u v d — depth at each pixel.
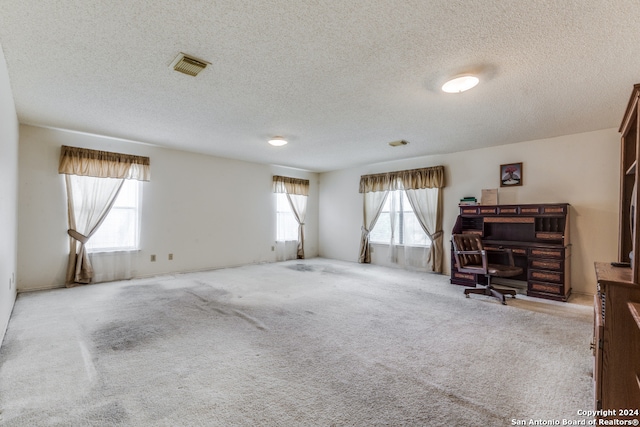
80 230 4.37
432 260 5.55
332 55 2.24
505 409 1.64
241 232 6.34
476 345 2.45
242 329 2.77
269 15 1.79
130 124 3.91
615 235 3.93
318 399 1.72
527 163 4.61
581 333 2.71
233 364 2.12
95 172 4.47
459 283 4.58
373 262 6.63
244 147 5.18
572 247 4.21
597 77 2.53
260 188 6.68
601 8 1.69
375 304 3.57
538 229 4.29
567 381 1.91
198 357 2.22
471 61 2.31
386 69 2.45
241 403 1.68
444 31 1.94
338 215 7.39
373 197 6.62
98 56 2.27
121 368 2.05
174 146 5.16
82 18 1.82
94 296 3.82
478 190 5.12
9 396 1.72
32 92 2.92
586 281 4.11
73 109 3.38
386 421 1.53
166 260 5.30
